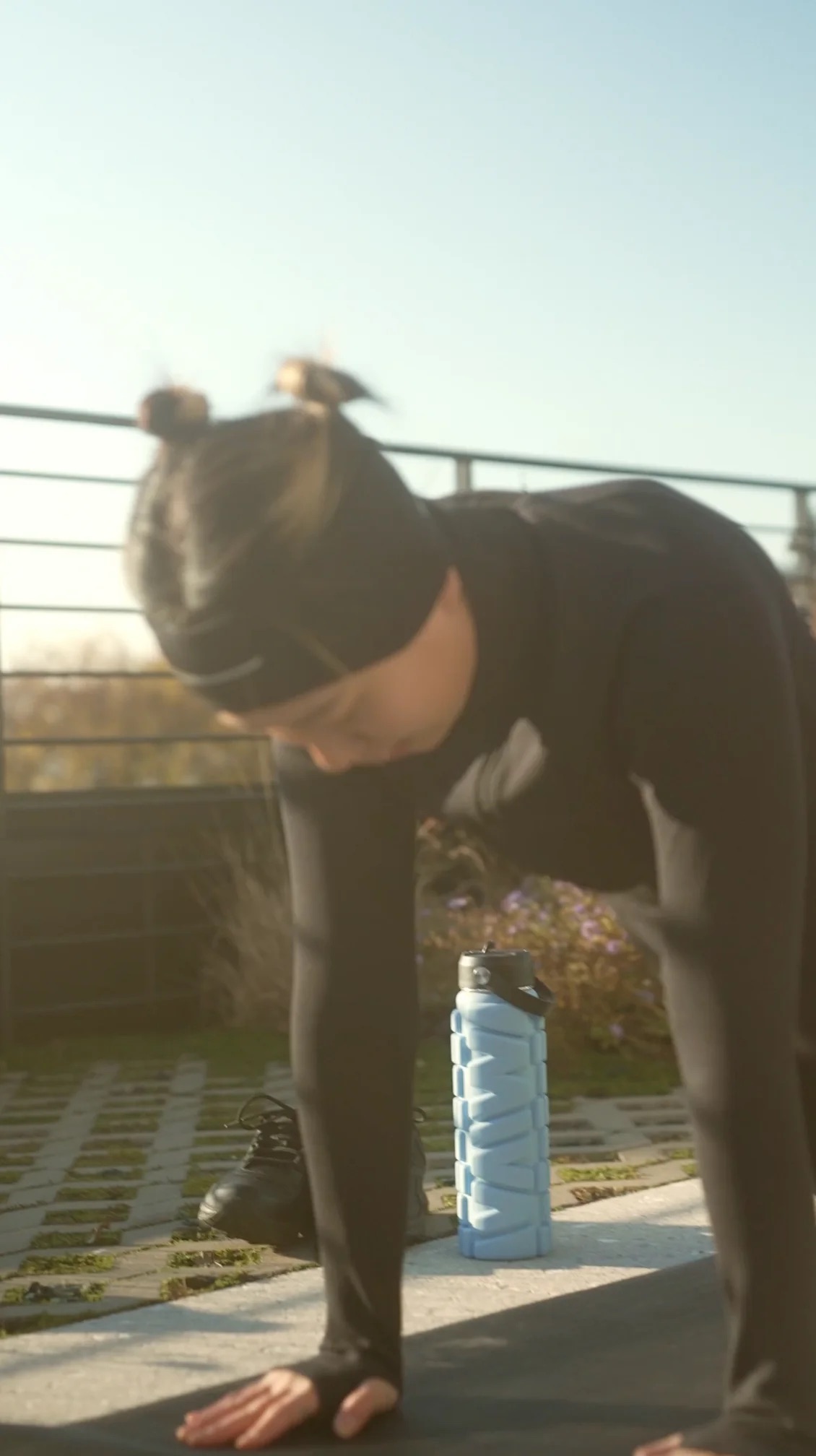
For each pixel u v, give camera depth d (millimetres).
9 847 6250
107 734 10078
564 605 1685
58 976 6340
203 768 9859
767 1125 1678
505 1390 2277
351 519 1538
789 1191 1689
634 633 1648
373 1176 2066
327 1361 2154
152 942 6527
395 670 1602
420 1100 4887
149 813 6570
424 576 1588
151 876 6551
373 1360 2141
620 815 1737
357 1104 2037
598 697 1656
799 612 1883
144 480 1590
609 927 5590
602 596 1680
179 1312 2744
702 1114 1705
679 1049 1724
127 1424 2191
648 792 1670
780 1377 1704
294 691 1543
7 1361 2490
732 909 1649
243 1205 3113
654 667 1630
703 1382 2297
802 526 8391
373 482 1567
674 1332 2537
